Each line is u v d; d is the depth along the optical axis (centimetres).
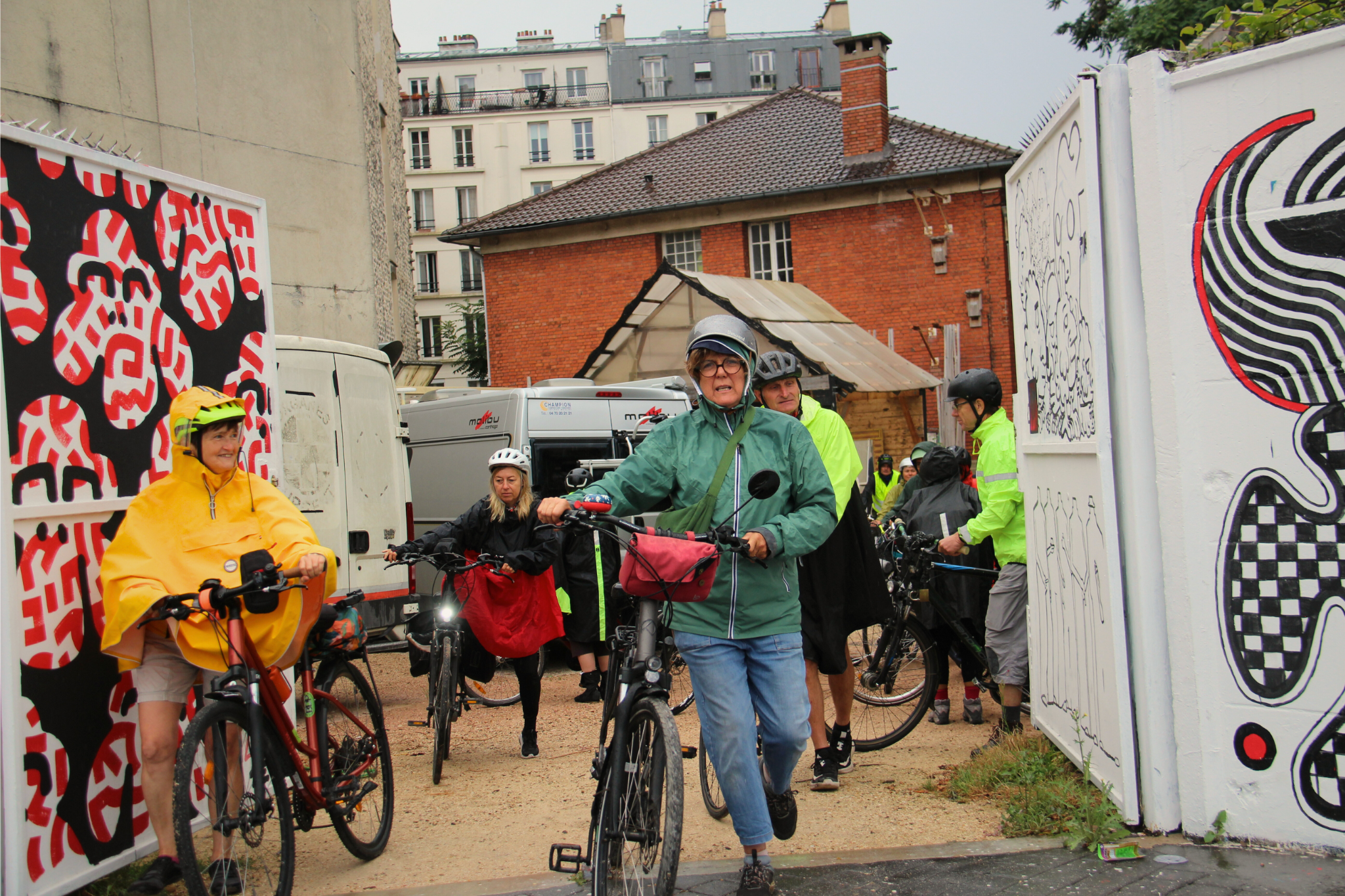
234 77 1255
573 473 376
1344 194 370
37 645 368
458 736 711
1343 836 374
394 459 916
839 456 502
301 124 1333
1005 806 454
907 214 2533
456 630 604
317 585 389
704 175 2817
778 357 500
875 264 2558
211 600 355
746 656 373
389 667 1044
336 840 480
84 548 393
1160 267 398
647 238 2781
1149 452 405
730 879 383
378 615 868
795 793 509
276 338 803
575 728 720
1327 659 376
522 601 614
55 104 1052
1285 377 380
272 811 371
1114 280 411
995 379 586
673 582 344
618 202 2812
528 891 382
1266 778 385
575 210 2841
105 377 410
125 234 425
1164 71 400
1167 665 402
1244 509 387
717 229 2708
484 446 1054
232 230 493
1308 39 372
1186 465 395
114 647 366
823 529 357
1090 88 416
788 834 406
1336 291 371
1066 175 449
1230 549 389
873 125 2595
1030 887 363
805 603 499
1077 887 360
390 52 2361
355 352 879
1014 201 546
